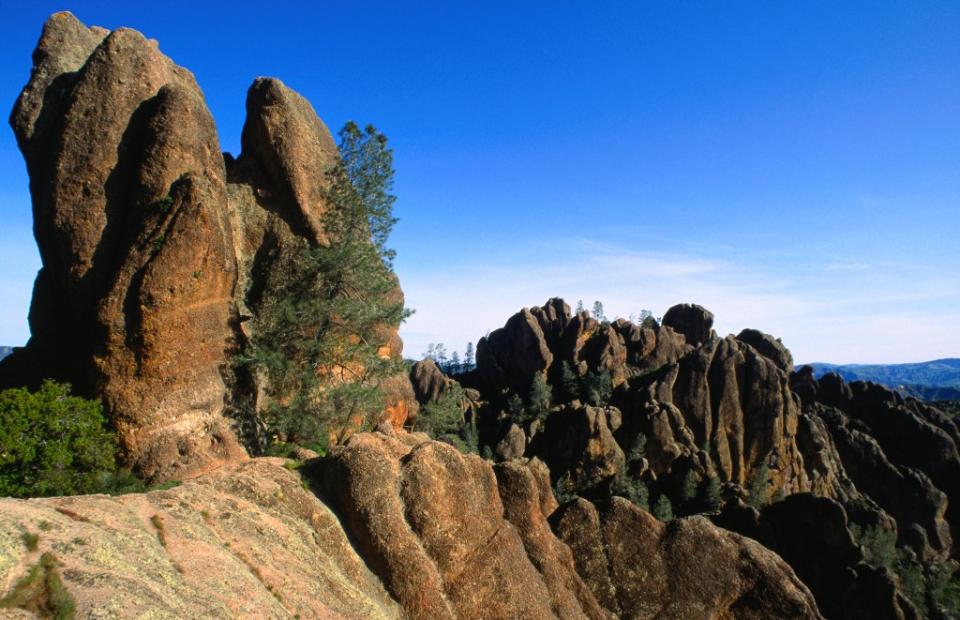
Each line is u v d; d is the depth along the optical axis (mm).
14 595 15461
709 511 103625
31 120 42062
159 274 35656
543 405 138125
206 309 38188
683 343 158625
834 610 79188
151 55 41750
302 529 28125
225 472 29922
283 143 49438
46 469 29484
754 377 127438
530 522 34000
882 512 111062
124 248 36969
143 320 35281
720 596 34906
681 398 127188
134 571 18531
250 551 24453
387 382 60406
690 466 112250
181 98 39344
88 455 31656
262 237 48688
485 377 160250
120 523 21344
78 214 38188
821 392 151625
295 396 45156
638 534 36719
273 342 45219
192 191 37312
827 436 129125
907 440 136000
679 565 35594
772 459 121875
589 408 123000
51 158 38812
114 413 34906
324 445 46219
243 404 41406
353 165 51188
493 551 30750
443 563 29344
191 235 36625
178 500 25594
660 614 34188
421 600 27859
